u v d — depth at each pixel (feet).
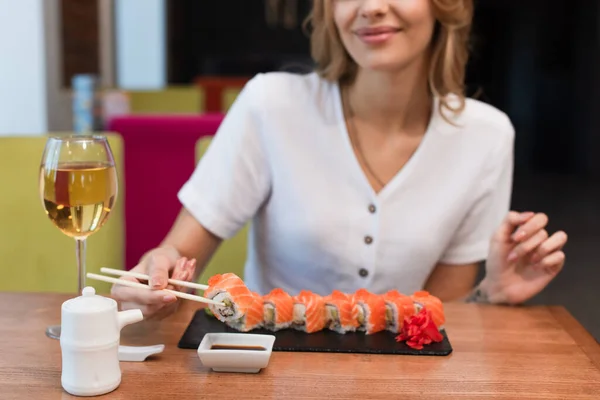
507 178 5.25
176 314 4.08
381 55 4.46
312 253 4.98
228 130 5.15
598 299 12.14
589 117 25.75
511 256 4.30
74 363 3.01
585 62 25.99
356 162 4.91
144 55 22.50
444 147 5.00
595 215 18.79
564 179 24.76
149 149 8.84
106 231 5.81
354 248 4.91
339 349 3.53
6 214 5.67
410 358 3.47
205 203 4.99
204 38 28.84
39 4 12.03
